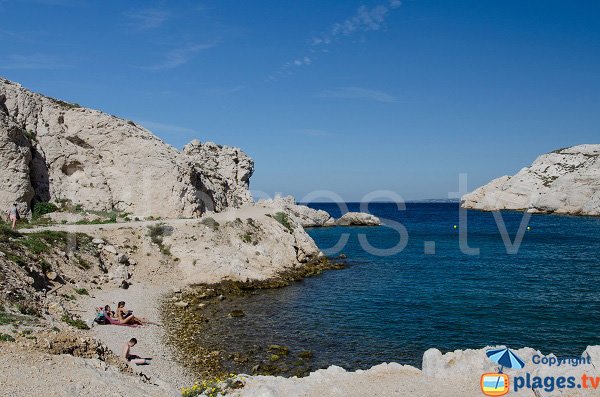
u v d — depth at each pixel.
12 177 40.47
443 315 31.09
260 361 22.23
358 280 43.75
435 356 17.28
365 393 15.12
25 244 29.97
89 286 31.00
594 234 83.06
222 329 27.25
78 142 49.34
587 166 139.88
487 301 34.97
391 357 23.33
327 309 32.56
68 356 16.72
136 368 19.66
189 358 22.23
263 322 29.00
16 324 18.31
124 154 49.16
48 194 46.09
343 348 24.48
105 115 50.66
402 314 31.33
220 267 40.09
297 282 42.69
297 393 15.16
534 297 36.22
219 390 16.25
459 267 51.03
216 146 74.81
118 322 25.64
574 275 45.81
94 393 13.90
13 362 14.71
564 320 29.86
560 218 121.38
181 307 31.27
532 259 56.41
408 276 45.75
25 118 47.03
